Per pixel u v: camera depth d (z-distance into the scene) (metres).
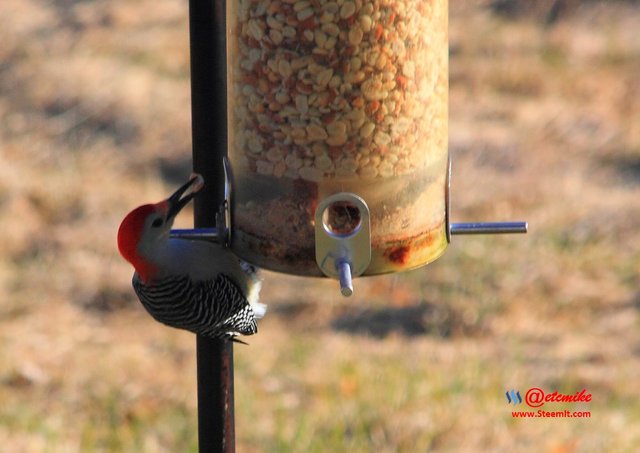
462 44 23.31
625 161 19.05
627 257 16.25
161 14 25.45
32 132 20.84
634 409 12.36
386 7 7.02
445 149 7.60
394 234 7.31
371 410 12.23
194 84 7.28
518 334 14.38
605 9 24.67
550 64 22.45
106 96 21.69
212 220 7.59
